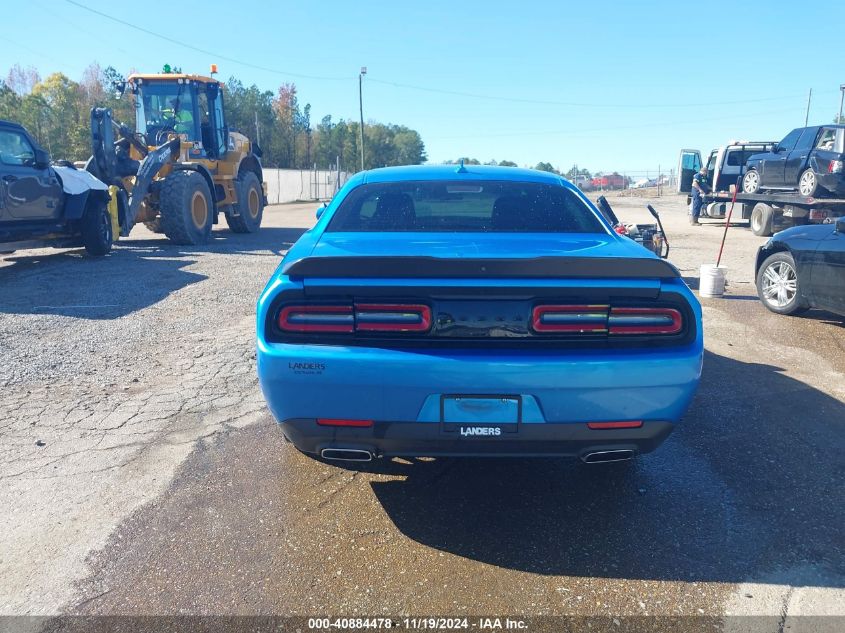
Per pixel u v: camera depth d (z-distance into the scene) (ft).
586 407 7.82
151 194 40.78
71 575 7.80
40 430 11.87
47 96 240.12
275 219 75.82
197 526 8.84
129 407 13.00
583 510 9.35
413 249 9.02
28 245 30.19
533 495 9.80
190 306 21.57
